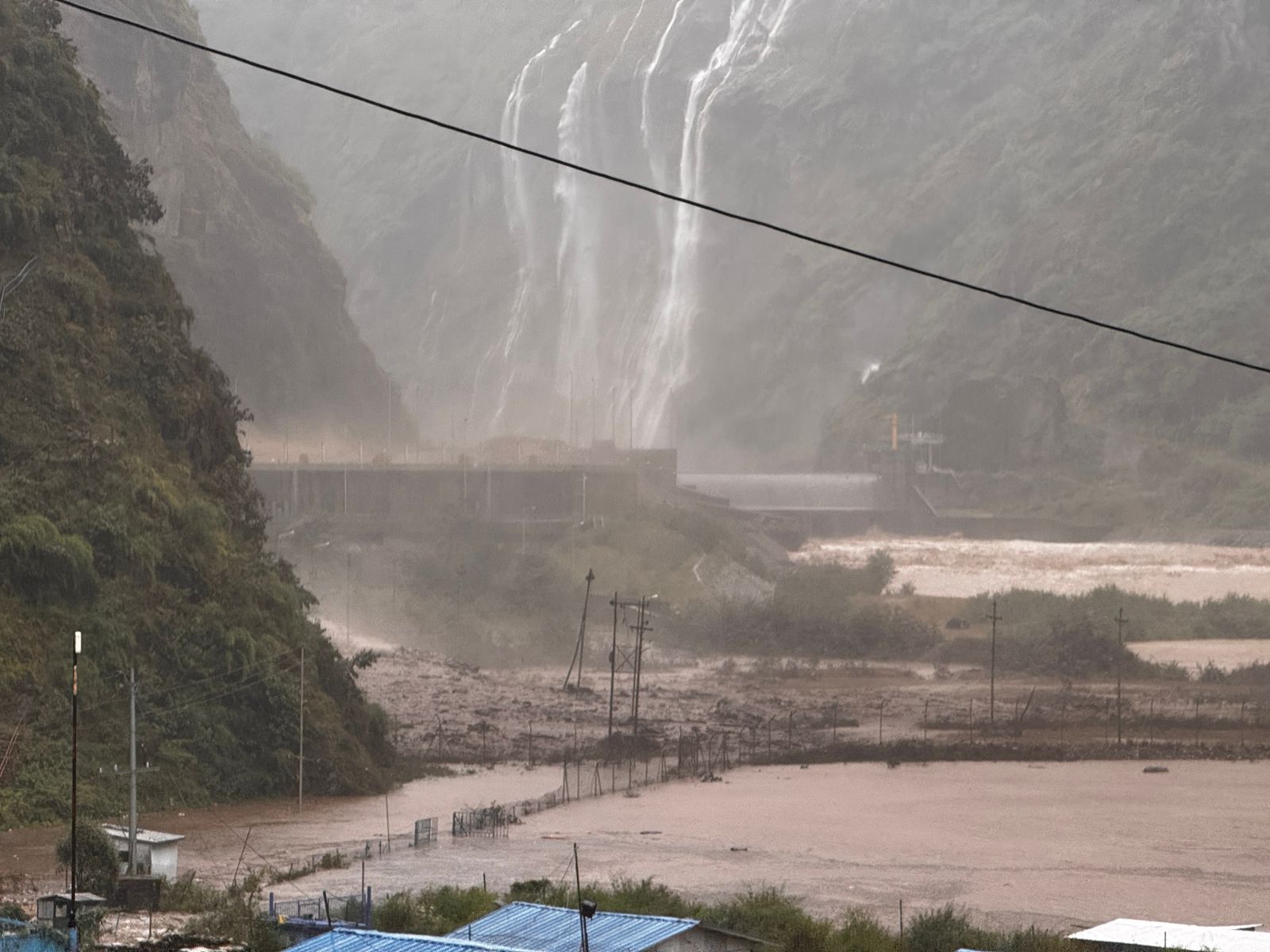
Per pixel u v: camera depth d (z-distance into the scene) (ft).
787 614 654.12
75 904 142.10
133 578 326.24
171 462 373.61
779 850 259.60
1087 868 249.34
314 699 329.72
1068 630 603.26
